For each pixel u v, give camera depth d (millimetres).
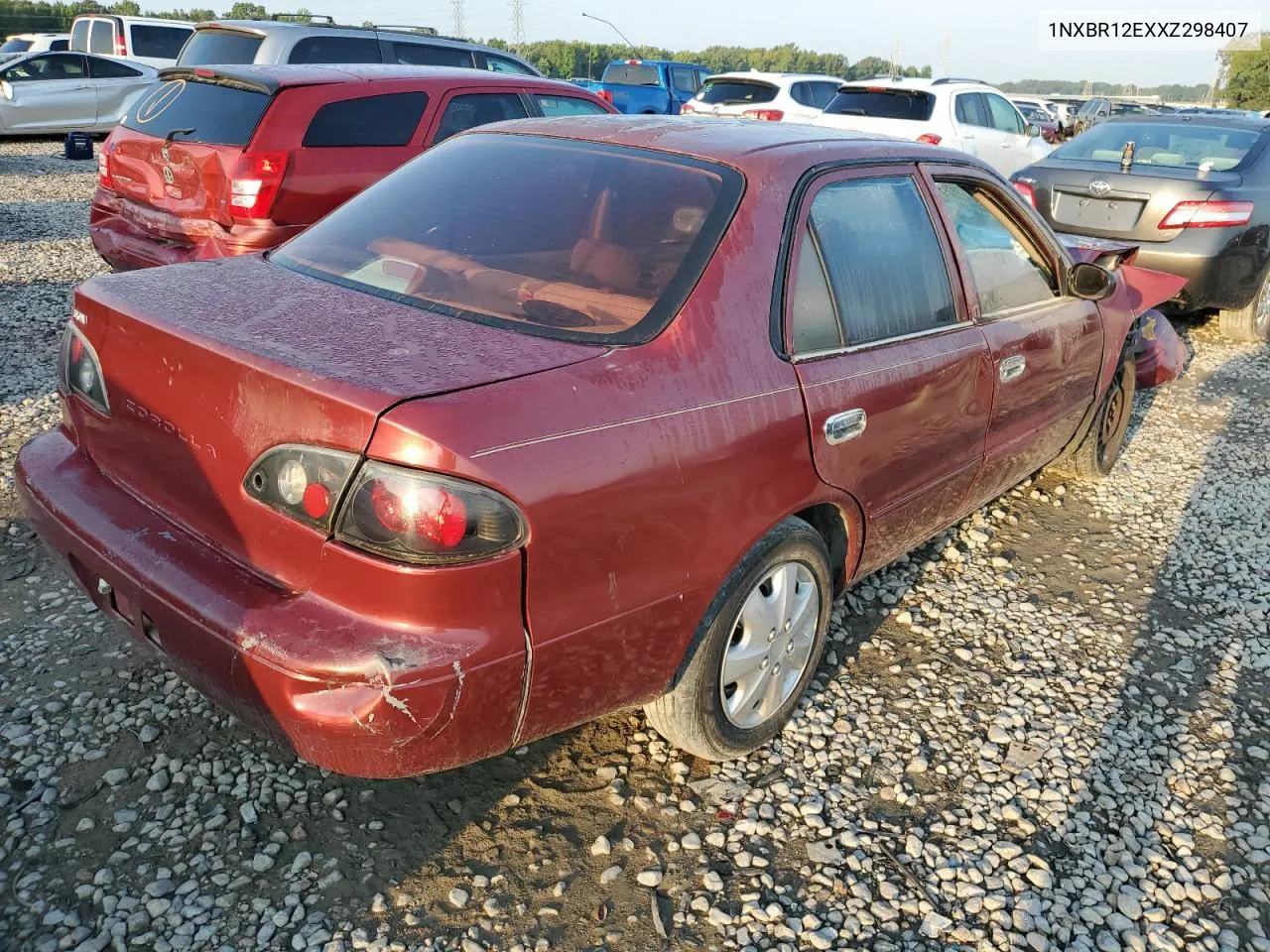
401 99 6117
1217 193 7469
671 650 2344
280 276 2625
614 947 2197
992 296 3516
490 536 1873
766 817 2604
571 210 2674
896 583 3902
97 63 17328
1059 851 2592
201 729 2732
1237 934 2385
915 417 2965
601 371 2137
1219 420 6254
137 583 2123
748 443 2354
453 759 2006
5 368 5492
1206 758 3002
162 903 2193
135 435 2289
